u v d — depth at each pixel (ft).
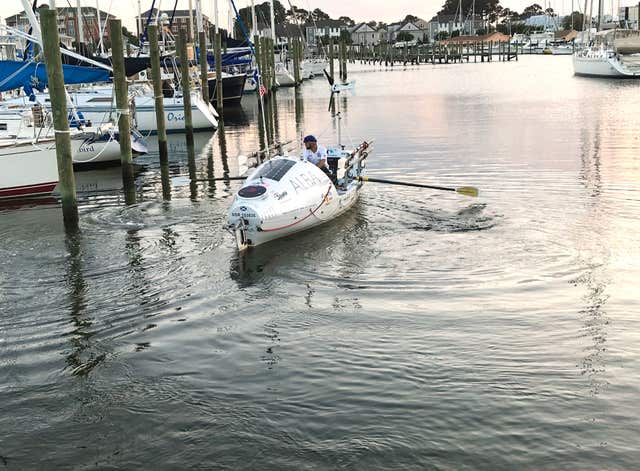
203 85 124.57
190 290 36.40
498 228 45.44
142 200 58.03
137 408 25.08
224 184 64.75
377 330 30.68
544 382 25.66
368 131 103.71
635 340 28.76
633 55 211.20
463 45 478.59
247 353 29.04
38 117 67.10
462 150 79.71
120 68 63.82
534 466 21.02
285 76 229.25
